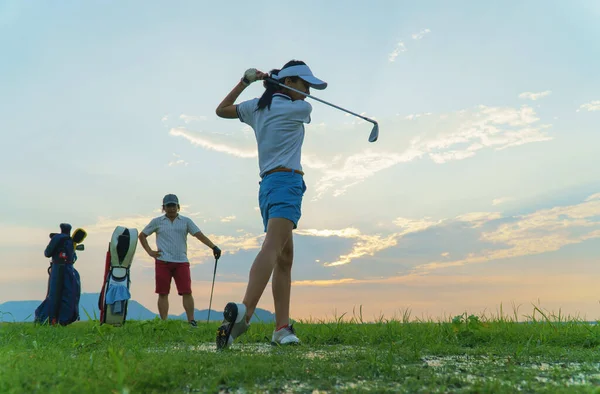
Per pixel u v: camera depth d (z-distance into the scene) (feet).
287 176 11.14
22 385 5.56
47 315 23.47
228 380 6.13
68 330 16.21
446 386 6.00
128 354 8.62
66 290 23.88
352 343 12.70
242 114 11.97
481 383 5.88
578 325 13.56
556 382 6.34
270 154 11.37
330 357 8.42
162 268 25.08
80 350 10.15
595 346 11.31
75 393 5.28
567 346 11.59
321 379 6.36
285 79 11.99
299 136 11.56
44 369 6.46
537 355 9.50
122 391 5.09
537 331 13.01
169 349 10.32
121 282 22.00
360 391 5.52
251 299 10.38
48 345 10.78
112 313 21.63
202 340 13.94
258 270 10.50
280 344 11.87
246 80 11.89
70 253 24.44
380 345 11.25
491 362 8.39
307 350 10.44
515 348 10.54
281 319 12.04
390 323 14.43
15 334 13.39
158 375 6.00
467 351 10.16
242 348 11.02
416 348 10.05
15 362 7.02
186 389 5.71
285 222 10.92
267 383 6.15
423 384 6.02
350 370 6.89
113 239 21.90
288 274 12.15
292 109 11.27
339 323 14.42
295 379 6.38
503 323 14.05
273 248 10.75
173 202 25.11
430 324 14.90
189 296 25.29
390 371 6.88
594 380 6.49
